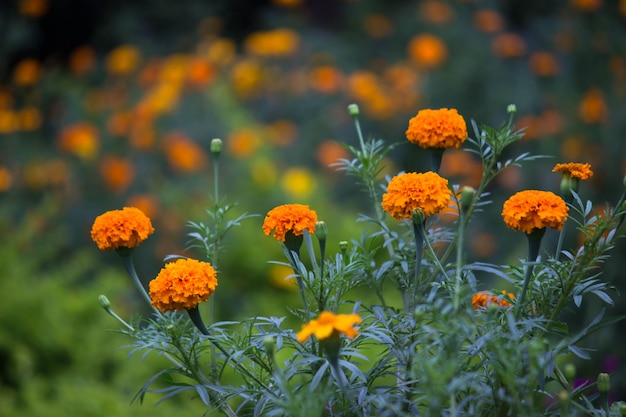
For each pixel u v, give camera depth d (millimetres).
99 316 3588
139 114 4465
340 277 1234
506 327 1108
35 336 3379
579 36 5047
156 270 4070
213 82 4867
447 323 1007
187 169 4273
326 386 1119
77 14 6934
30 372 3238
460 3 5758
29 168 4734
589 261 1188
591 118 4223
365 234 1351
